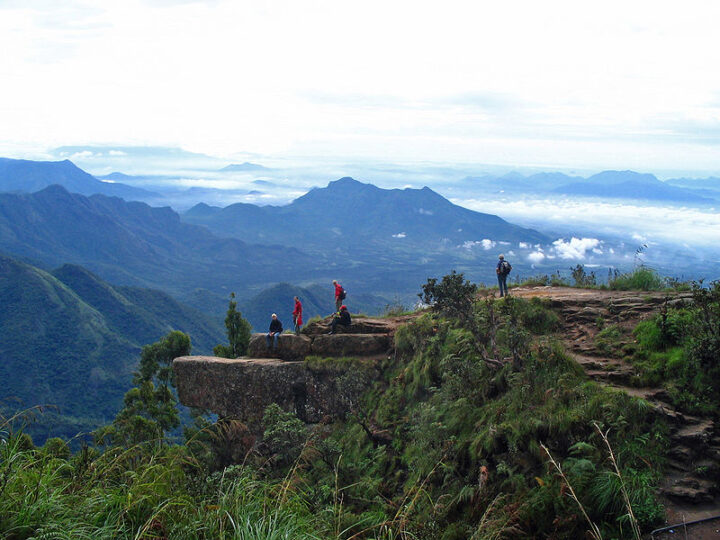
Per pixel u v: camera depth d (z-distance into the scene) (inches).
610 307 613.0
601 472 343.3
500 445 429.1
